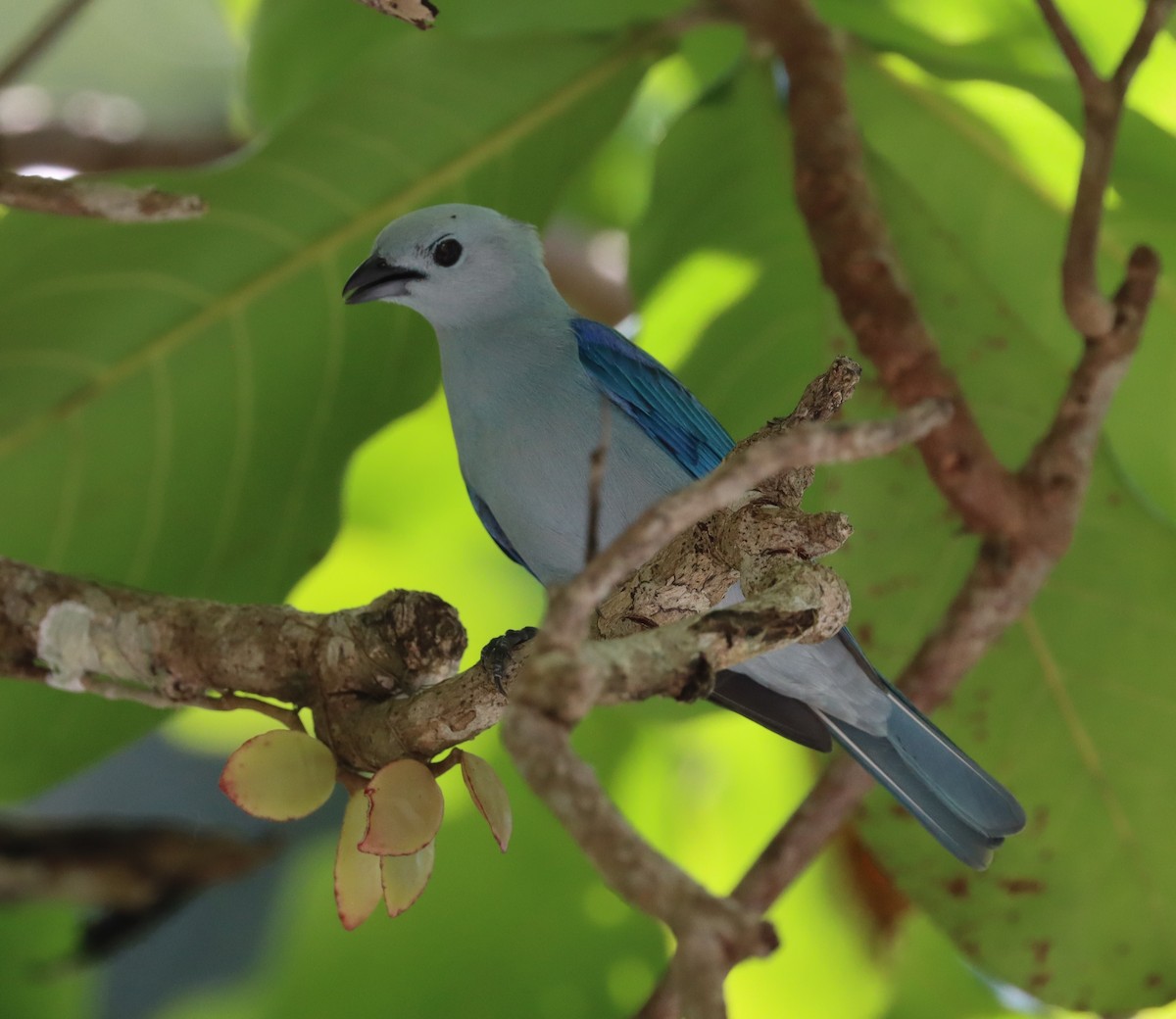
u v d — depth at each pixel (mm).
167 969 11734
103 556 7883
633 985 9953
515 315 8938
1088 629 8664
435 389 8891
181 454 7953
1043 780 8711
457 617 5918
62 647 6008
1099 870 8625
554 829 10031
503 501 8828
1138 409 9391
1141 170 8820
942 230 8906
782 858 7641
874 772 7992
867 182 8445
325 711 5902
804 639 4633
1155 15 6832
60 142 11688
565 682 3791
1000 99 9102
